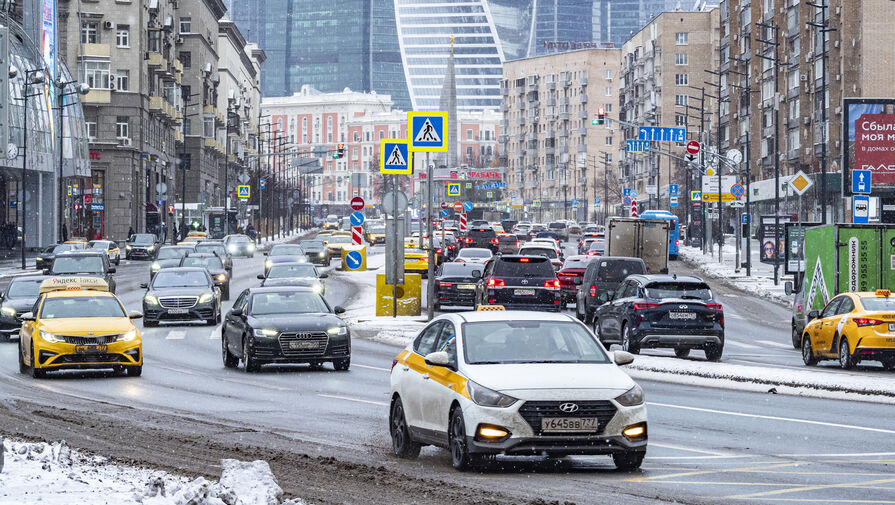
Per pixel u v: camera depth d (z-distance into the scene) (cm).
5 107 2783
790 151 17900
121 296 9088
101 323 4209
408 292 7150
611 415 2056
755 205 19988
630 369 4378
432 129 5966
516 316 2286
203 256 8956
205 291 6606
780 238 10806
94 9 18700
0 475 1866
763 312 8319
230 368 4506
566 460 2283
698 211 18962
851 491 1922
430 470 2153
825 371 4369
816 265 5616
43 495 1667
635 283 4881
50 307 4353
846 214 14575
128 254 15588
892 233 5372
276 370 4394
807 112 17038
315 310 4481
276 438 2614
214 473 2070
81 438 2594
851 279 5359
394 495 1847
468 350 2172
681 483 2003
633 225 10006
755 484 1995
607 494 1883
